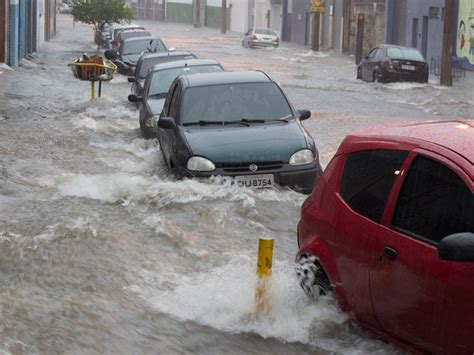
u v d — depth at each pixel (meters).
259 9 105.81
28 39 51.81
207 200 13.21
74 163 17.12
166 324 8.48
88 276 9.78
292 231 12.33
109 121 23.72
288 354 7.91
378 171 7.98
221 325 8.49
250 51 69.44
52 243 10.90
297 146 13.99
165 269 10.20
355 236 7.90
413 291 7.10
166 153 15.45
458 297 6.65
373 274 7.61
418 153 7.56
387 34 60.62
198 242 11.42
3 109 25.95
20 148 18.59
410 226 7.34
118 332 8.21
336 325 8.27
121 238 11.23
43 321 8.34
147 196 13.39
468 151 7.27
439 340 6.88
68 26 105.44
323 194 8.66
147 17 145.75
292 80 43.50
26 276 9.72
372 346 7.88
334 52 71.94
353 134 8.68
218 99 15.24
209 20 123.69
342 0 71.69
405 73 41.91
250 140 14.09
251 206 13.00
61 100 29.16
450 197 7.09
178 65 21.66
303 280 8.73
